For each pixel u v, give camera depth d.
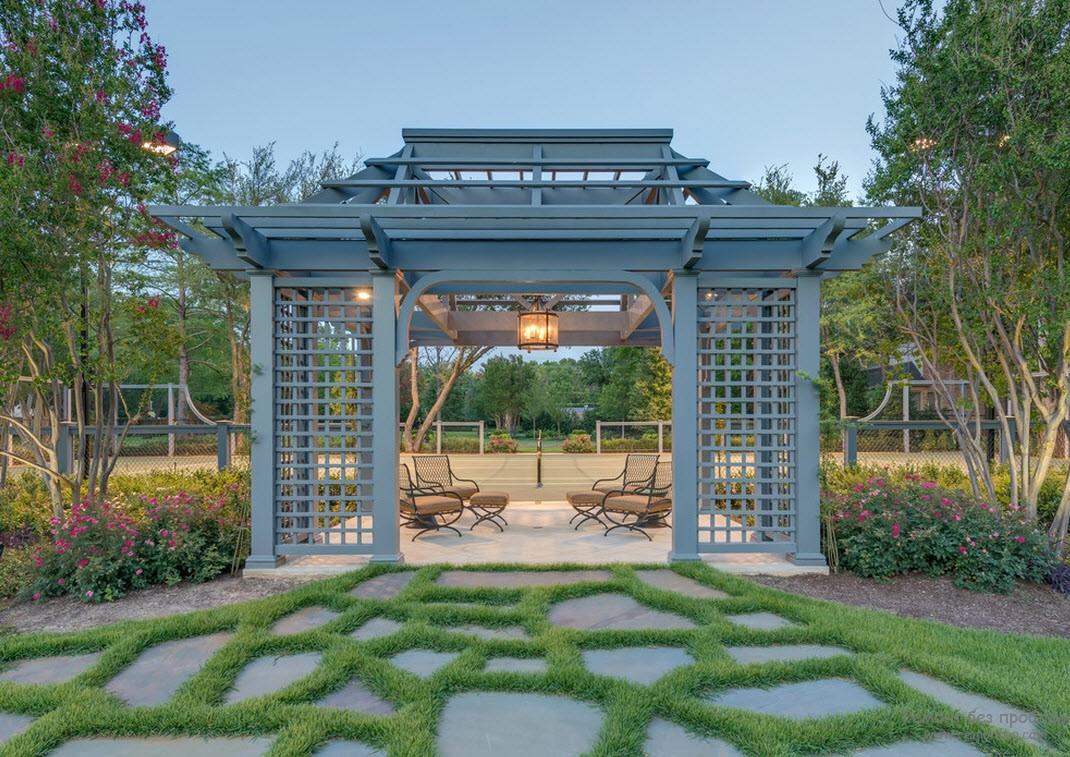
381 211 3.89
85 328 5.34
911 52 5.17
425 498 6.53
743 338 4.91
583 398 26.89
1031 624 3.69
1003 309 5.16
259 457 4.72
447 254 4.85
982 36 4.68
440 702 2.59
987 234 4.90
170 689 2.75
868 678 2.75
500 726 2.43
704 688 2.73
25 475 7.30
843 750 2.25
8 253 4.50
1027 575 4.33
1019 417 5.30
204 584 4.46
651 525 6.28
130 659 3.04
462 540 5.87
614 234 4.75
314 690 2.67
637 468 7.47
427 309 6.36
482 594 4.01
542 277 4.85
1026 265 5.41
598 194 5.74
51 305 5.11
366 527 5.99
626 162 4.83
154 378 5.76
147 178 5.56
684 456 4.82
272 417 4.76
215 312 13.16
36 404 7.24
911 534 4.48
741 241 4.82
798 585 4.38
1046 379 5.21
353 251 4.80
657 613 3.73
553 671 2.82
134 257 5.81
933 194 5.31
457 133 5.48
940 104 4.99
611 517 7.05
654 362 18.81
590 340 8.28
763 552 4.86
